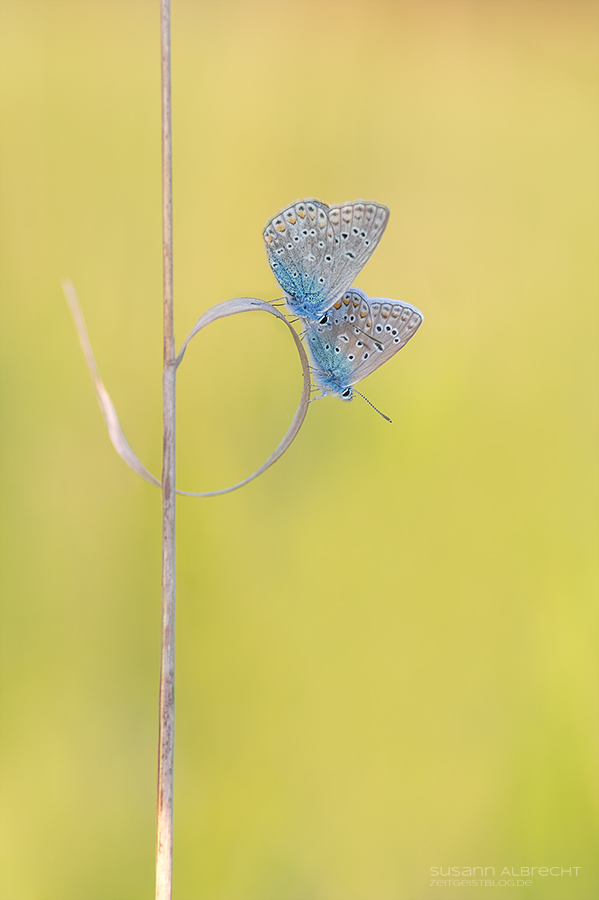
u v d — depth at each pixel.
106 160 0.58
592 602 0.56
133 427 0.57
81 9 0.58
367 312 0.55
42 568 0.56
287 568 0.56
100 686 0.55
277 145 0.59
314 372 0.55
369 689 0.56
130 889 0.54
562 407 0.58
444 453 0.57
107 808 0.55
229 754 0.55
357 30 0.60
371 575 0.56
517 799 0.55
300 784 0.55
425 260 0.59
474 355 0.58
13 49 0.58
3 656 0.55
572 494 0.57
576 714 0.55
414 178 0.60
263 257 0.58
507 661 0.56
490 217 0.60
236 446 0.57
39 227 0.57
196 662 0.56
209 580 0.56
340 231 0.54
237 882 0.55
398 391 0.58
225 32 0.59
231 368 0.57
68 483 0.56
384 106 0.60
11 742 0.55
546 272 0.59
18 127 0.58
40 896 0.54
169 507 0.52
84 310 0.57
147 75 0.58
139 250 0.58
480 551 0.57
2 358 0.56
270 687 0.56
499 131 0.60
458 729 0.55
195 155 0.58
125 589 0.56
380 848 0.55
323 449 0.57
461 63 0.61
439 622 0.56
